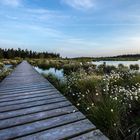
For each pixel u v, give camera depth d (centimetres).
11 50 9556
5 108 377
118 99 385
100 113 313
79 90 580
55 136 245
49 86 666
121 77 740
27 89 603
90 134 249
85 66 1827
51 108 373
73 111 346
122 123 313
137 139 257
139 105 371
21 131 261
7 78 916
